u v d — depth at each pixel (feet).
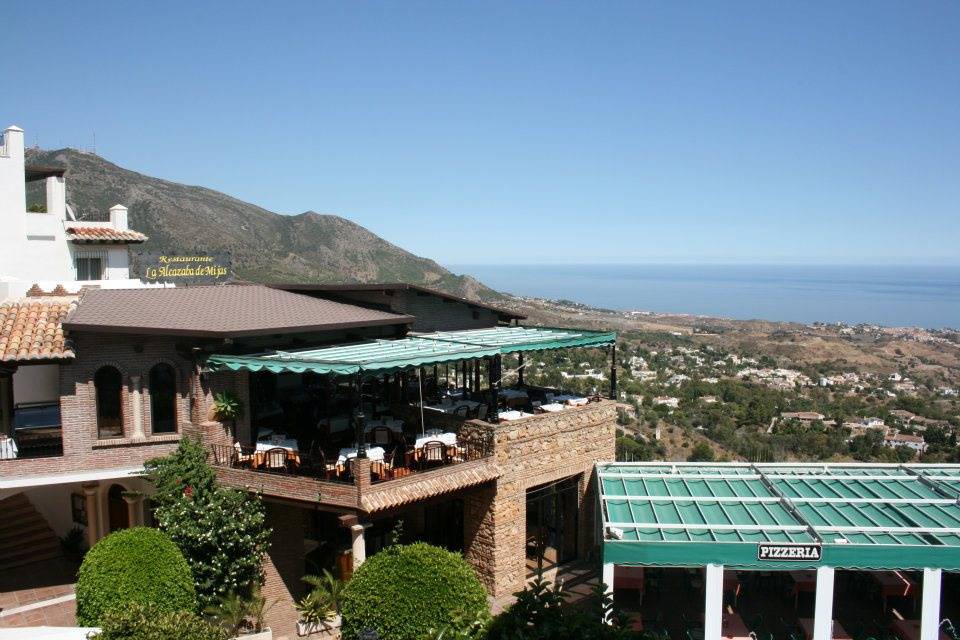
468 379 95.45
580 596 70.69
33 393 75.25
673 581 76.79
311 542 72.69
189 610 53.78
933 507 68.03
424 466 66.39
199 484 62.08
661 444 241.35
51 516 75.61
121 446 65.05
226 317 71.41
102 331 62.13
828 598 58.34
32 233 102.42
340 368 57.52
